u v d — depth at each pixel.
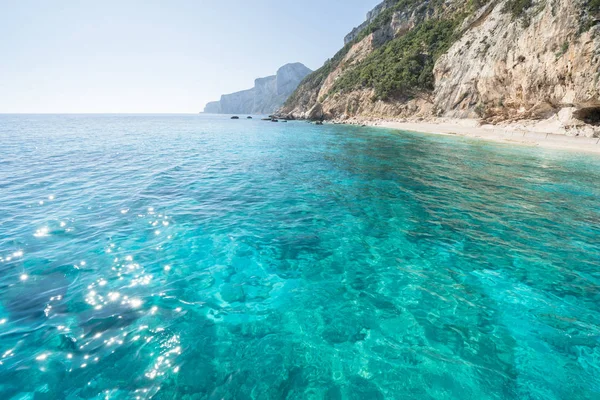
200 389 3.32
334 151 21.88
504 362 3.85
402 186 12.41
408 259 6.59
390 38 77.94
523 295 5.35
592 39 23.05
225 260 6.35
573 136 24.77
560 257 6.69
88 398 3.17
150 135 34.25
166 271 5.82
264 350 3.97
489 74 35.44
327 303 5.06
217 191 11.16
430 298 5.23
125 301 4.83
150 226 7.80
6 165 14.82
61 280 5.29
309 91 101.94
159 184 11.83
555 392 3.43
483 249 7.06
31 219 7.95
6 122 66.06
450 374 3.64
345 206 9.89
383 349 4.04
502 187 12.39
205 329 4.32
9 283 5.12
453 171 15.30
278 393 3.32
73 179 12.28
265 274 5.91
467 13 53.31
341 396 3.31
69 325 4.20
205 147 23.69
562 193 11.58
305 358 3.85
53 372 3.44
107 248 6.55
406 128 43.31
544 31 27.41
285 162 17.31
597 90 22.95
